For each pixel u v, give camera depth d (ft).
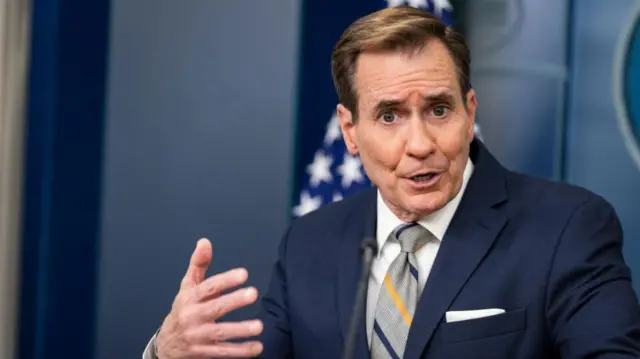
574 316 6.02
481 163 6.82
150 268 12.82
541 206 6.50
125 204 12.85
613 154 11.21
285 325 6.98
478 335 6.04
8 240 11.80
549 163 11.42
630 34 11.14
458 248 6.36
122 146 12.85
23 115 12.03
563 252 6.18
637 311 6.00
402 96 6.00
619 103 11.18
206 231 12.78
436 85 5.99
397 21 6.08
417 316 6.15
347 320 6.44
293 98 12.64
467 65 6.27
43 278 12.69
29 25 12.14
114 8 12.83
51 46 12.61
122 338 12.82
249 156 12.72
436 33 6.07
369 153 6.28
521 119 11.48
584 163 11.32
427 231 6.50
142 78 12.84
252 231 12.68
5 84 11.71
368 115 6.20
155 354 6.25
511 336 6.05
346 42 6.30
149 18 12.85
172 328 5.95
